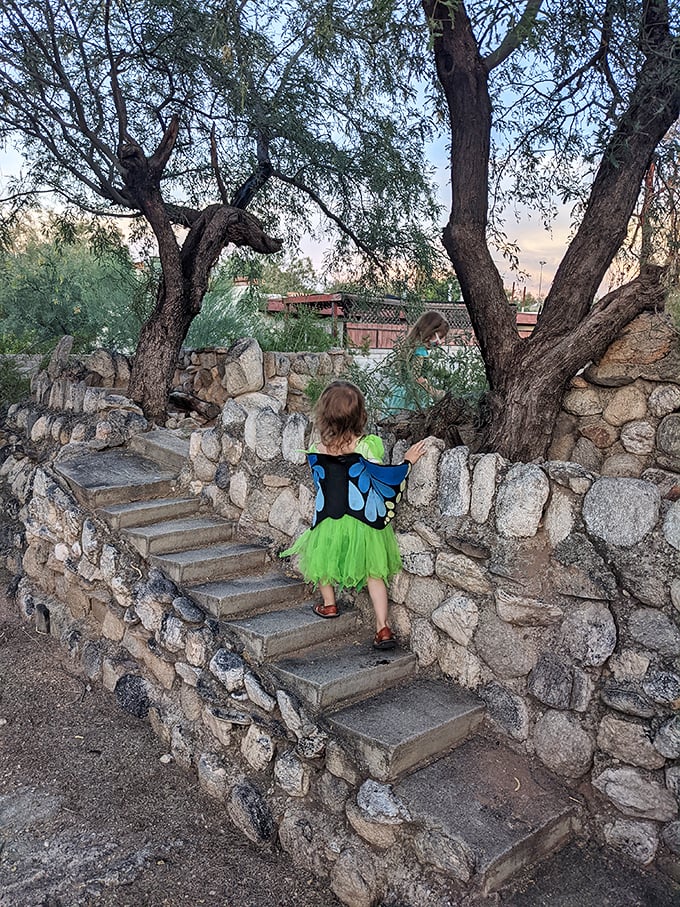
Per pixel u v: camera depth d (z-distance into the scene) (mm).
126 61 7168
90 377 7062
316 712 3492
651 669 3031
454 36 4453
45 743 4246
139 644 4656
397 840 3117
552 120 5172
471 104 4473
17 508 7000
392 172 7867
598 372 4074
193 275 6898
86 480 5406
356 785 3285
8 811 3639
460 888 2857
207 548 4785
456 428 4574
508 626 3461
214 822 3674
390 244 8539
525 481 3424
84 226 8914
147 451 6062
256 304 10930
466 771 3273
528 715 3398
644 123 4066
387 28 5000
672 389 3834
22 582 6211
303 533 4168
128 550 4816
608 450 4078
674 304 3682
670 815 2977
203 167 8375
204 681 4012
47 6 6387
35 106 6977
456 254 4500
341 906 3148
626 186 4137
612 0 4352
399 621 4008
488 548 3527
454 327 8328
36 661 5242
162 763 4117
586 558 3248
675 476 3688
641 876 2975
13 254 12438
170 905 3080
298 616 4121
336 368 8695
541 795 3182
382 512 3742
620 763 3107
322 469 3828
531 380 4105
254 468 4938
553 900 2832
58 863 3264
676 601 2998
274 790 3588
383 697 3627
